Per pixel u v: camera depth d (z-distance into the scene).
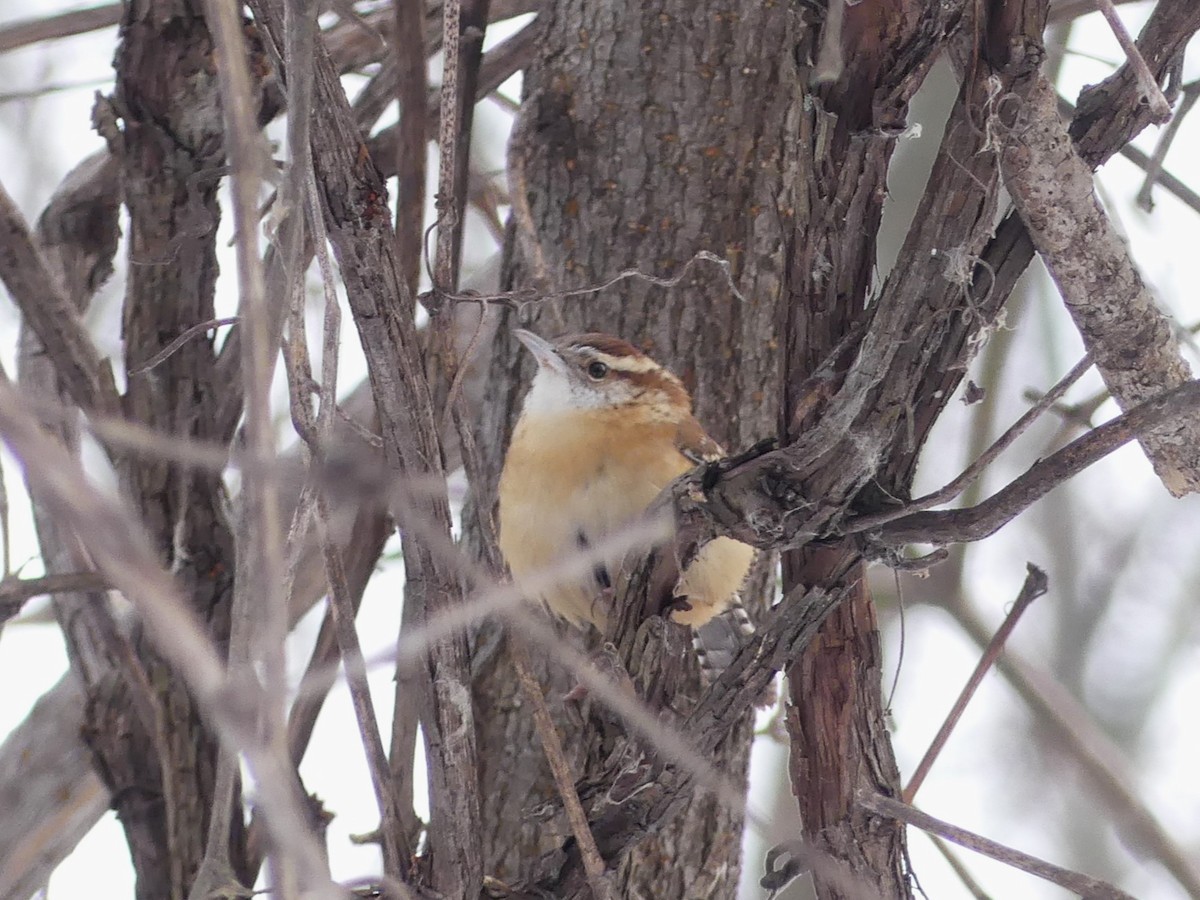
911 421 6.40
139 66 8.86
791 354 6.75
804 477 6.46
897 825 7.60
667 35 10.62
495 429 11.13
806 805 7.61
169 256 8.59
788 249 6.77
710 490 6.68
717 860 9.91
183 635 3.86
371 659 5.53
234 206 4.75
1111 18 5.75
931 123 13.24
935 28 6.05
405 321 6.63
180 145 9.04
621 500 10.05
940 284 6.09
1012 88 5.85
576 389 10.23
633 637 7.41
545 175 10.66
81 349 8.77
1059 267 6.33
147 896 9.40
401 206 9.17
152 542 9.20
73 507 3.60
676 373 10.51
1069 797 15.15
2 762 11.41
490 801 10.00
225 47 4.86
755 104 10.58
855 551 6.82
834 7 5.57
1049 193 6.07
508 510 10.45
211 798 9.08
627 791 7.36
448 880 7.04
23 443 3.54
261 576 4.54
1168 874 13.55
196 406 9.25
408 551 6.85
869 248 6.63
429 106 11.33
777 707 10.24
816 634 7.35
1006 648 14.09
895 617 14.91
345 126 6.36
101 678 9.52
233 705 4.00
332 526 6.63
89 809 11.20
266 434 4.57
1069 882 6.94
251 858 8.90
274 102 9.12
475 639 10.41
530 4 11.91
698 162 10.52
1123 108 6.24
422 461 6.68
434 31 10.91
